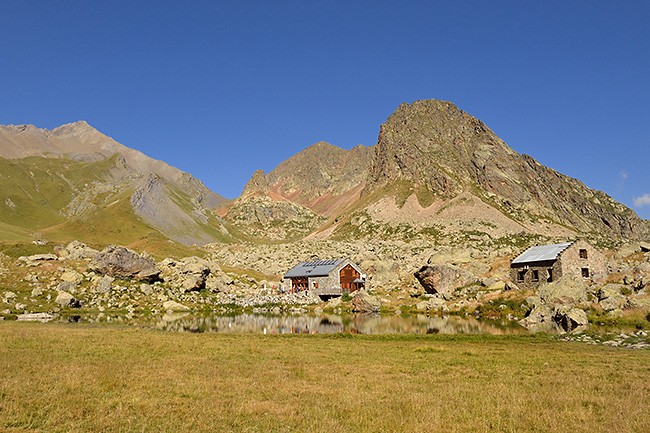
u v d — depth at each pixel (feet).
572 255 224.74
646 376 80.43
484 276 273.54
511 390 69.10
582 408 58.29
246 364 86.99
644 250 271.08
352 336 144.66
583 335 144.77
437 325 185.57
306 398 61.82
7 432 44.83
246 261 472.44
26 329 129.59
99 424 47.60
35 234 605.31
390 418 53.11
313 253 501.97
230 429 48.24
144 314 222.69
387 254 458.91
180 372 75.92
